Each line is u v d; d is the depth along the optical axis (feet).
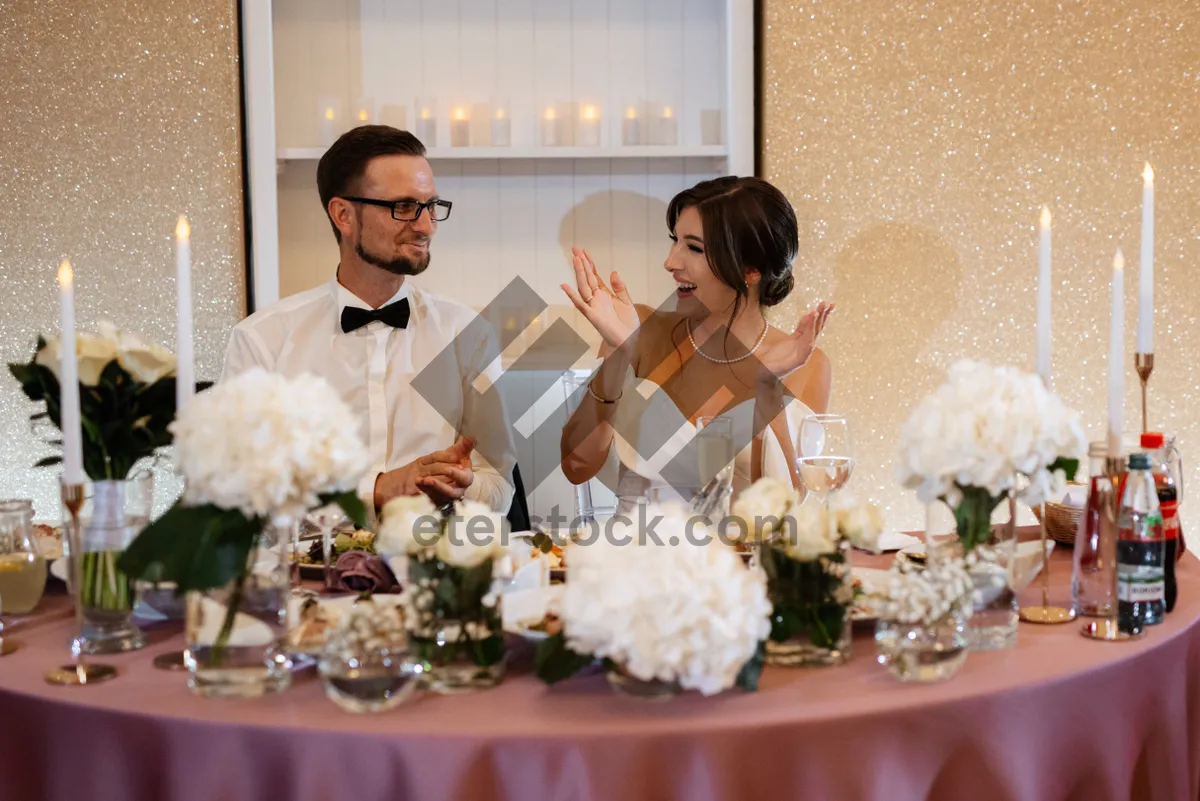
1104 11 10.21
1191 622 4.93
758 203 8.23
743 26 9.86
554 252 10.36
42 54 9.54
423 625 4.06
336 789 3.73
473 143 9.95
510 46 10.17
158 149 9.66
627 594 3.75
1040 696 4.12
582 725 3.75
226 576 3.94
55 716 4.07
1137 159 10.34
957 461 4.32
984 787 4.03
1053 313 10.44
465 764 3.66
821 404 8.90
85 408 4.51
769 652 4.34
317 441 3.93
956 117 10.20
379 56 10.06
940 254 10.32
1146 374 5.29
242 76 9.66
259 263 9.66
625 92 10.27
